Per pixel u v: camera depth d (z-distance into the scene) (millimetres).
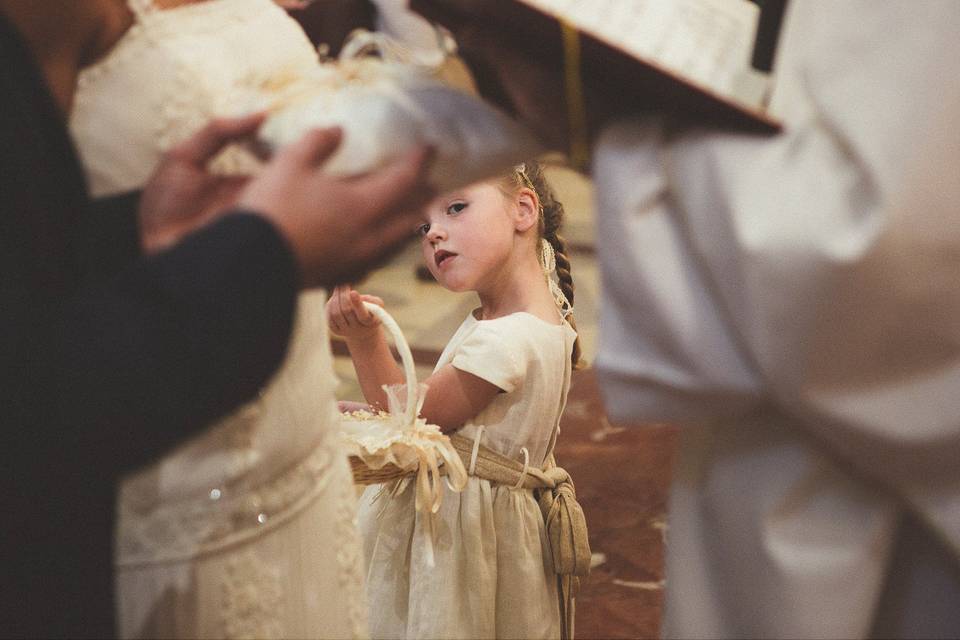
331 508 1048
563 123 738
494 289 1764
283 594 962
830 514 776
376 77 738
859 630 779
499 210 1688
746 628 805
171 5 891
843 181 676
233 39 911
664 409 750
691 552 831
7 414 625
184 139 853
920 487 743
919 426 716
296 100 743
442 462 1692
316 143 679
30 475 642
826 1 729
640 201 716
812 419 717
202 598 894
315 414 997
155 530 875
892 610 825
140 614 883
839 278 658
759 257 671
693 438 826
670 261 719
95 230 779
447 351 1808
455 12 718
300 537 983
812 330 675
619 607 2529
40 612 719
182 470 871
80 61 845
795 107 717
